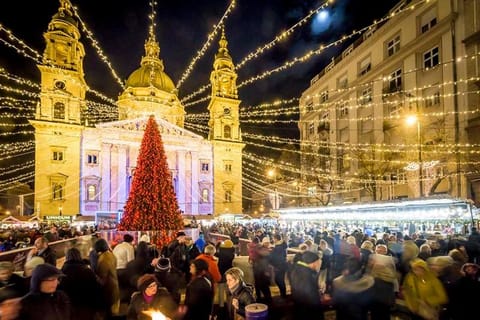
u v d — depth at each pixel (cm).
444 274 651
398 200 1873
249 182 6912
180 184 5978
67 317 407
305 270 640
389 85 3203
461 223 1767
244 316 504
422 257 866
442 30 2662
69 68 5441
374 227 2106
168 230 1570
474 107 2430
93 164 5447
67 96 5322
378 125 3306
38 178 5038
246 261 1234
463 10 2542
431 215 1706
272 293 1002
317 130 4403
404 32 3075
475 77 2409
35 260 595
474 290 565
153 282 489
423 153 2683
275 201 5528
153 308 475
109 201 5425
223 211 6238
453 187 2486
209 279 603
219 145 6444
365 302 589
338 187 3850
